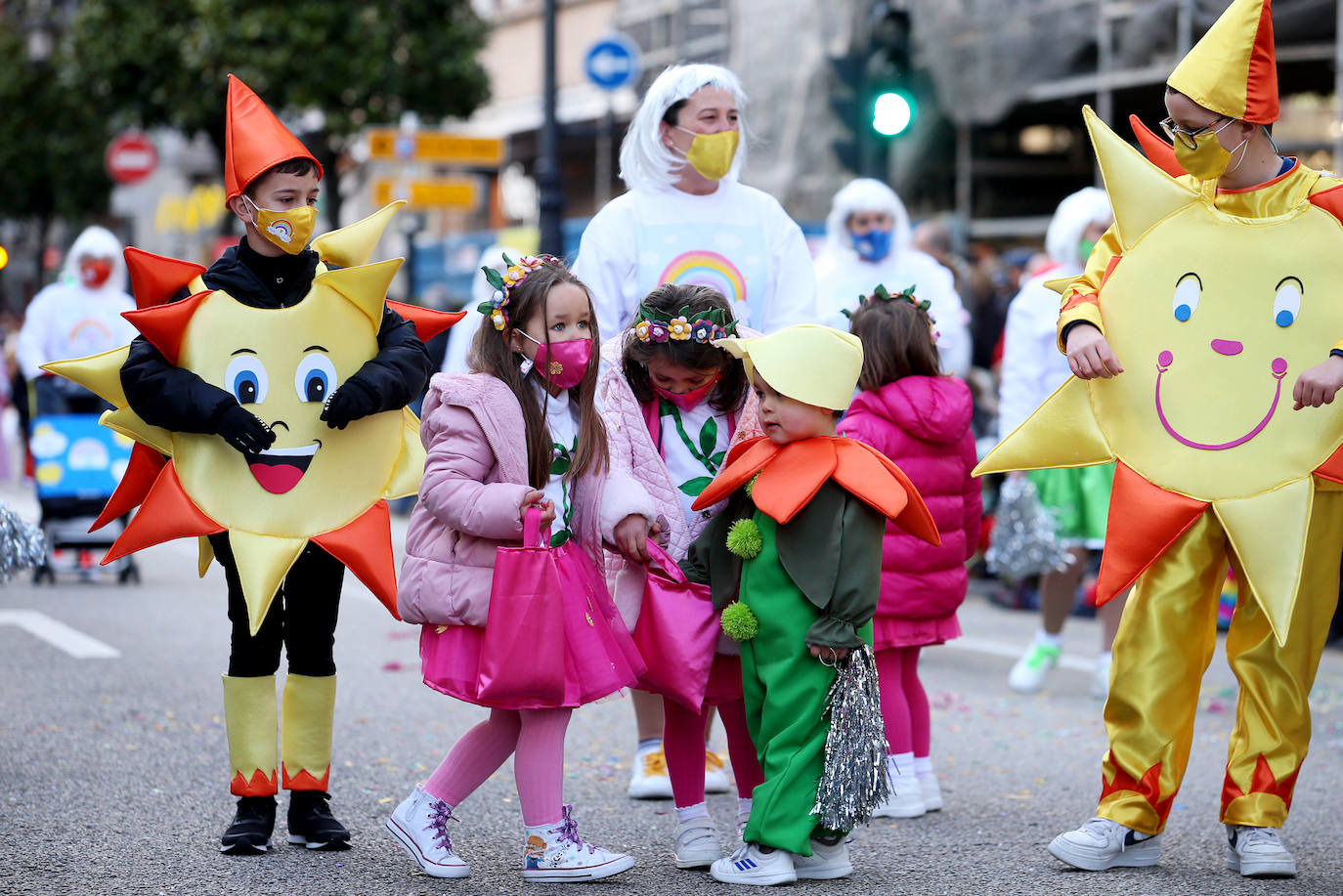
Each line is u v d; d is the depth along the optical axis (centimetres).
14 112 3469
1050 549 838
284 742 524
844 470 473
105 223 4375
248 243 512
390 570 516
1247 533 498
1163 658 509
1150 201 523
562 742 490
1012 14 1778
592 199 3012
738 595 495
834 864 494
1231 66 483
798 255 664
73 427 1212
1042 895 478
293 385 510
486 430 477
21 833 538
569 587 479
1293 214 506
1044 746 720
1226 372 509
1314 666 515
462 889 476
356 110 2439
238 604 519
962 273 1349
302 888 475
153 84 2494
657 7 2650
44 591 1195
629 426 522
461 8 2509
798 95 2155
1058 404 526
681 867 508
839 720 474
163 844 526
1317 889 488
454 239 2881
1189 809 600
